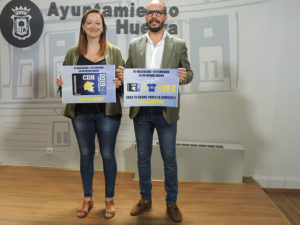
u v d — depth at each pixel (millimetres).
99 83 1565
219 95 2438
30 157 2703
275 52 2340
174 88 1547
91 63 1607
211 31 2350
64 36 2475
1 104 2645
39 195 2070
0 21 2514
